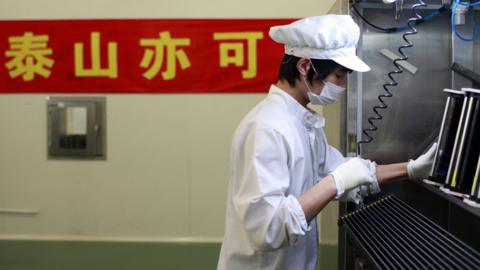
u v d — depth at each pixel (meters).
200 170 2.65
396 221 1.12
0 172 2.71
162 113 2.63
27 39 2.61
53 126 2.65
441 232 1.01
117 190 2.68
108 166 2.67
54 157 2.68
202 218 2.67
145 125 2.64
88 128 2.64
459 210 1.35
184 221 2.67
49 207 2.71
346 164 1.07
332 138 1.56
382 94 1.38
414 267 0.85
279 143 1.04
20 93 2.65
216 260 2.58
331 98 1.13
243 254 1.15
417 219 1.12
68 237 2.71
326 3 2.53
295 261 1.19
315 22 1.06
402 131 1.39
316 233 1.29
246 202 0.99
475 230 1.26
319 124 1.19
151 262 2.57
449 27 1.36
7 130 2.68
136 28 2.58
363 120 1.39
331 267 1.56
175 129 2.63
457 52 1.35
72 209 2.70
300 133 1.16
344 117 1.38
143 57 2.60
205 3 2.55
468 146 0.98
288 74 1.14
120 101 2.63
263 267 1.16
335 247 1.47
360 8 1.35
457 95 1.08
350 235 1.13
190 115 2.62
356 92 1.36
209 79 2.59
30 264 2.56
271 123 1.06
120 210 2.69
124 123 2.64
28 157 2.69
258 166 1.01
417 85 1.38
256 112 1.13
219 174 2.64
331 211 1.56
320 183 1.02
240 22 2.55
